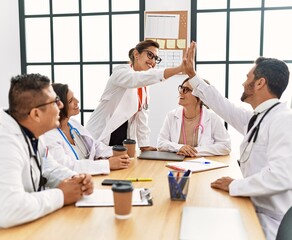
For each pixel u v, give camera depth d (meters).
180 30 3.70
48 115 1.34
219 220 1.16
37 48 4.32
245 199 1.42
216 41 3.80
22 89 1.29
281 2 3.58
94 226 1.13
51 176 1.55
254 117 1.77
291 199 1.54
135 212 1.26
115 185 1.23
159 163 2.07
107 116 2.57
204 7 3.77
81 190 1.37
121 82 2.37
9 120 1.31
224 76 3.84
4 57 4.08
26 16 4.28
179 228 1.12
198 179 1.71
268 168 1.45
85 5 4.12
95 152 2.20
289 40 3.61
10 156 1.20
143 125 2.70
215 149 2.33
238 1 3.69
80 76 4.27
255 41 3.71
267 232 1.45
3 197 1.13
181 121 2.59
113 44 4.10
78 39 4.21
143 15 3.88
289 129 1.49
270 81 1.69
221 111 2.08
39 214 1.18
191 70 2.11
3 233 1.08
